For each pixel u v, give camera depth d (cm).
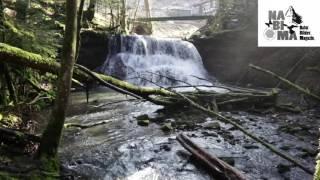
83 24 1834
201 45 2053
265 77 1734
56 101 525
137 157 658
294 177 566
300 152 692
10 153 548
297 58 1653
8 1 1010
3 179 435
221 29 2145
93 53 1777
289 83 912
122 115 1034
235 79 1916
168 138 782
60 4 1566
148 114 1046
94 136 796
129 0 3734
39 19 977
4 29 787
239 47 1923
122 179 554
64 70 518
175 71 1923
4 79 846
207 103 1063
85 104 1204
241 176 514
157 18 2575
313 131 863
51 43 955
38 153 529
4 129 587
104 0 2025
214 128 878
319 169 207
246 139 784
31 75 952
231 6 2220
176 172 584
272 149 585
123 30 2148
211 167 572
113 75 1819
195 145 661
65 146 704
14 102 853
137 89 855
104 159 639
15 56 629
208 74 2031
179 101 1022
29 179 465
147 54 1967
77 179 532
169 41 2053
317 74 1438
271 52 1805
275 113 1073
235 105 1112
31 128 789
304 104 1235
